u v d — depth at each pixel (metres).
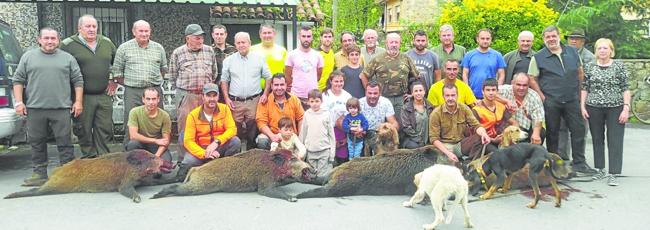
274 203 5.91
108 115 7.43
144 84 7.40
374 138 7.06
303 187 6.67
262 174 6.23
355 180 6.13
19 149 9.22
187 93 7.45
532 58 7.44
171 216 5.47
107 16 12.34
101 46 7.29
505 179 6.20
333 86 7.50
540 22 11.70
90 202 5.93
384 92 7.78
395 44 7.68
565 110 7.28
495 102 7.13
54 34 6.63
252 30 14.73
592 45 15.29
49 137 7.08
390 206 5.83
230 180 6.23
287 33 15.04
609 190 6.50
